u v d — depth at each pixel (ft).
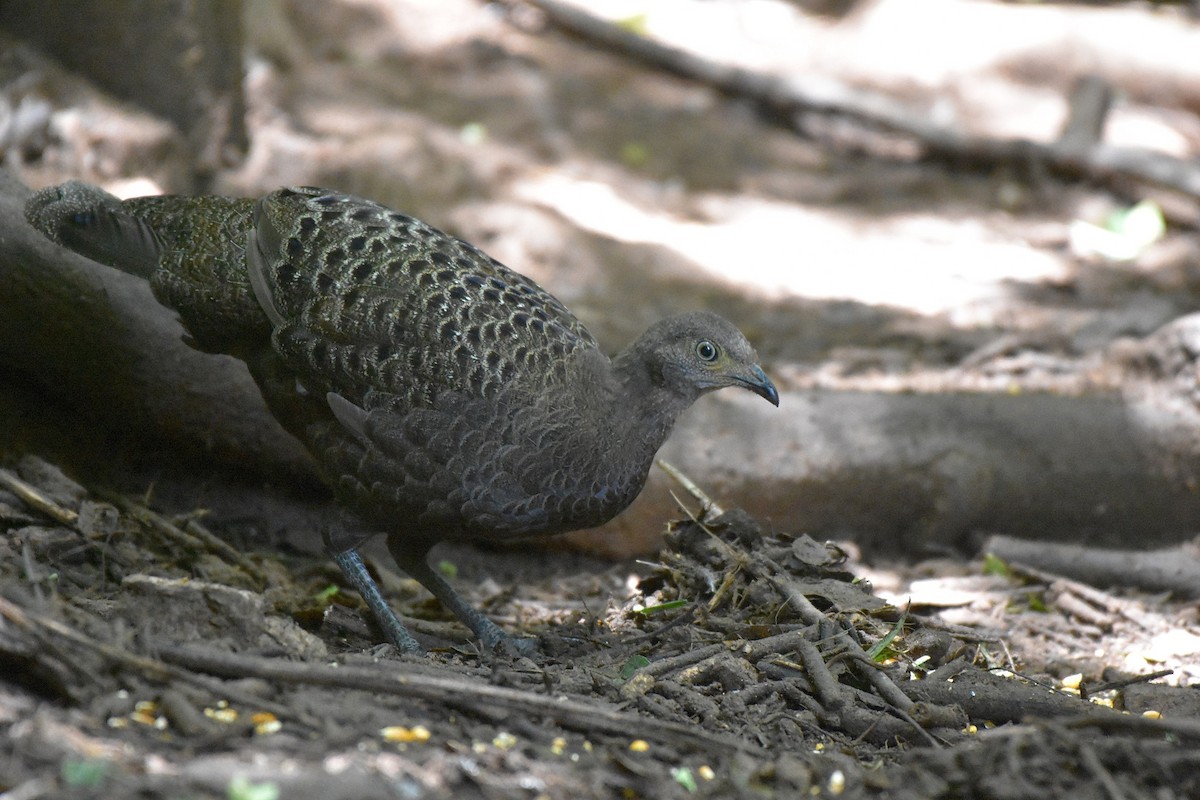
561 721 23.52
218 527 35.86
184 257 29.60
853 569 38.50
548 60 67.72
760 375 29.76
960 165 65.10
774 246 56.54
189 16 46.21
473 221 52.90
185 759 20.53
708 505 33.65
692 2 76.38
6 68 43.73
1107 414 40.63
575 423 28.48
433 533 29.71
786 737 24.98
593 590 36.86
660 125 64.90
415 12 67.31
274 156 51.11
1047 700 26.35
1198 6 76.69
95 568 29.04
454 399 27.89
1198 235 59.67
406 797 20.15
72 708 21.58
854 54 71.97
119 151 44.14
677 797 21.45
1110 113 68.08
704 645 28.37
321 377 28.45
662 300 50.98
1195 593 37.58
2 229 32.14
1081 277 55.26
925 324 50.72
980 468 39.75
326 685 23.11
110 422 35.14
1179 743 24.48
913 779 22.99
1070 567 38.22
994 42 71.31
